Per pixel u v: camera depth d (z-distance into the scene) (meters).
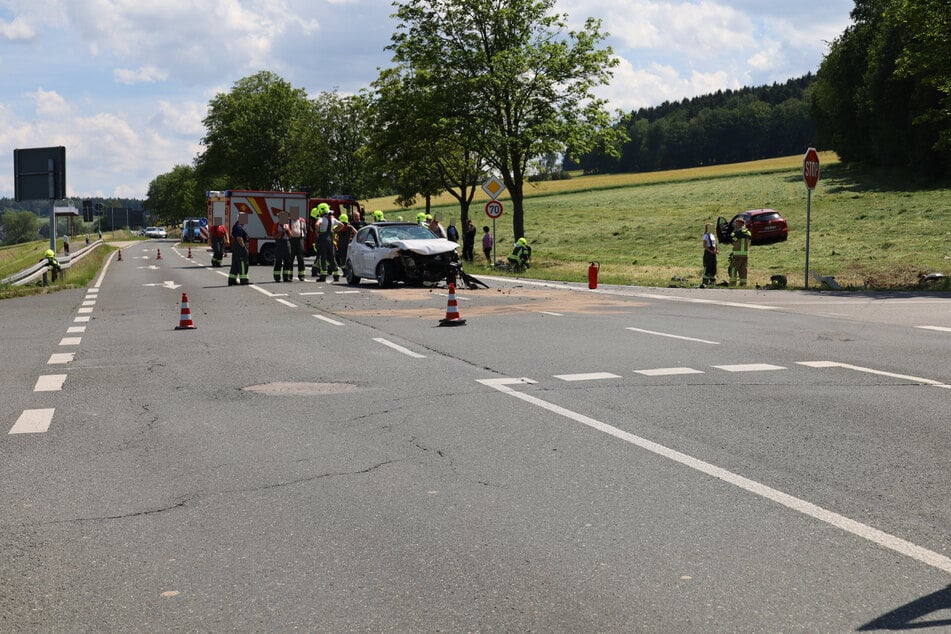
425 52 39.59
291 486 5.57
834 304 17.28
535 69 38.81
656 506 5.03
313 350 11.92
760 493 5.24
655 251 46.09
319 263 27.50
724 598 3.77
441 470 5.87
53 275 29.19
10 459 6.36
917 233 43.66
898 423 7.03
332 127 78.25
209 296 22.08
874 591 3.81
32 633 3.58
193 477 5.81
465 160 43.53
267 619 3.66
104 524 4.89
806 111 161.50
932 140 76.56
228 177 95.81
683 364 10.16
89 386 9.41
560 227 67.56
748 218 44.25
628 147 173.88
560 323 14.64
